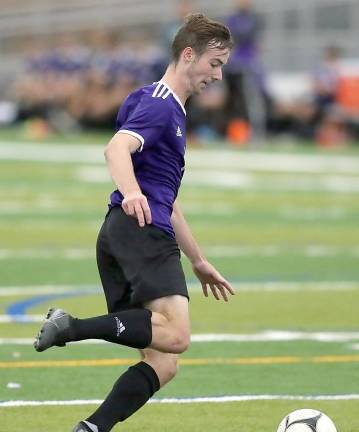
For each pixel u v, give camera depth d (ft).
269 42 331.98
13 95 340.80
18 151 259.19
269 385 77.71
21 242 149.89
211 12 336.08
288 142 286.25
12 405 71.20
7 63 368.07
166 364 59.36
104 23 365.20
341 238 159.43
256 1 334.03
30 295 112.57
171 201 60.39
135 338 56.65
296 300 112.57
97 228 163.63
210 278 64.49
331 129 285.84
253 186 218.79
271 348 90.17
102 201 193.98
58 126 298.76
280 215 182.80
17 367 81.97
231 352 88.43
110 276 61.05
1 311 104.12
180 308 58.23
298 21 328.70
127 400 58.18
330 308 108.58
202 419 68.59
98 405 71.51
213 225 169.78
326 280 125.18
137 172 59.82
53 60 303.48
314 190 215.51
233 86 274.36
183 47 60.29
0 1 391.04
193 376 80.18
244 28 268.21
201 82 60.59
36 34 378.94
